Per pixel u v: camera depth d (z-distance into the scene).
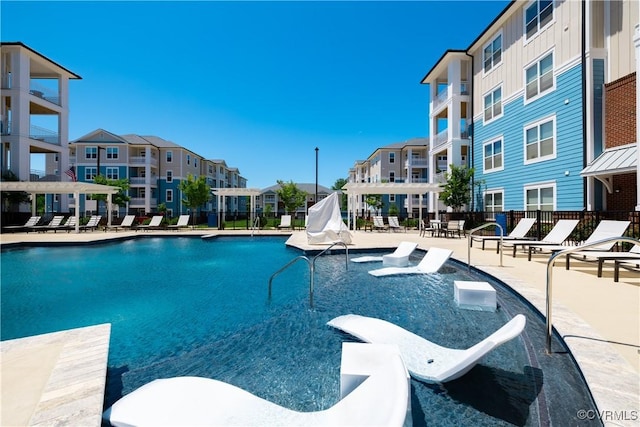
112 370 3.25
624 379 2.28
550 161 12.62
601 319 3.61
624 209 10.12
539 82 13.26
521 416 2.17
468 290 4.90
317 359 3.22
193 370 3.07
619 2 10.62
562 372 2.68
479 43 17.61
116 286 7.03
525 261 8.12
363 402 1.69
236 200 59.59
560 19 12.11
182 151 39.03
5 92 20.56
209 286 6.98
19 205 20.98
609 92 10.61
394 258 8.46
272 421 2.04
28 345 3.20
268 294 6.20
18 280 7.60
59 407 2.13
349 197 23.75
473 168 17.34
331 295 5.66
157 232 18.22
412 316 4.48
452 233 16.00
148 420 2.05
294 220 23.09
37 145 22.00
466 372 2.61
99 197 28.75
